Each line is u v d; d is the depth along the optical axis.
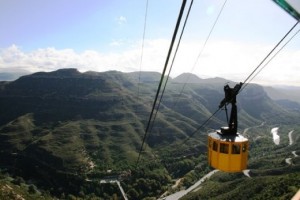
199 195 183.62
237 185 179.38
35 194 191.62
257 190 157.12
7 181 198.25
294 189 133.50
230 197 161.00
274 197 136.62
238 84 10.65
